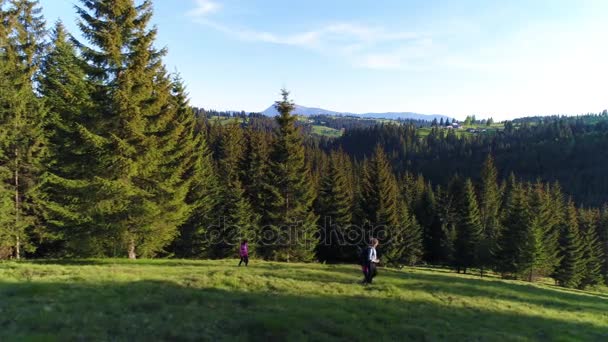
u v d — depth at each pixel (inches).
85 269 581.9
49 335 264.7
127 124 818.8
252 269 708.7
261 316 358.0
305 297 483.8
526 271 1930.4
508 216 2122.3
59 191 876.6
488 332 408.2
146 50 855.1
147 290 446.0
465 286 718.5
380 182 1814.7
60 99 894.4
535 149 6274.6
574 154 5890.8
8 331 273.4
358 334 341.4
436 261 2864.2
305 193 1513.3
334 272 734.5
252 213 1582.2
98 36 818.2
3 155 1005.8
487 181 3004.4
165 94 1080.8
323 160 3745.1
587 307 693.3
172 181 930.7
